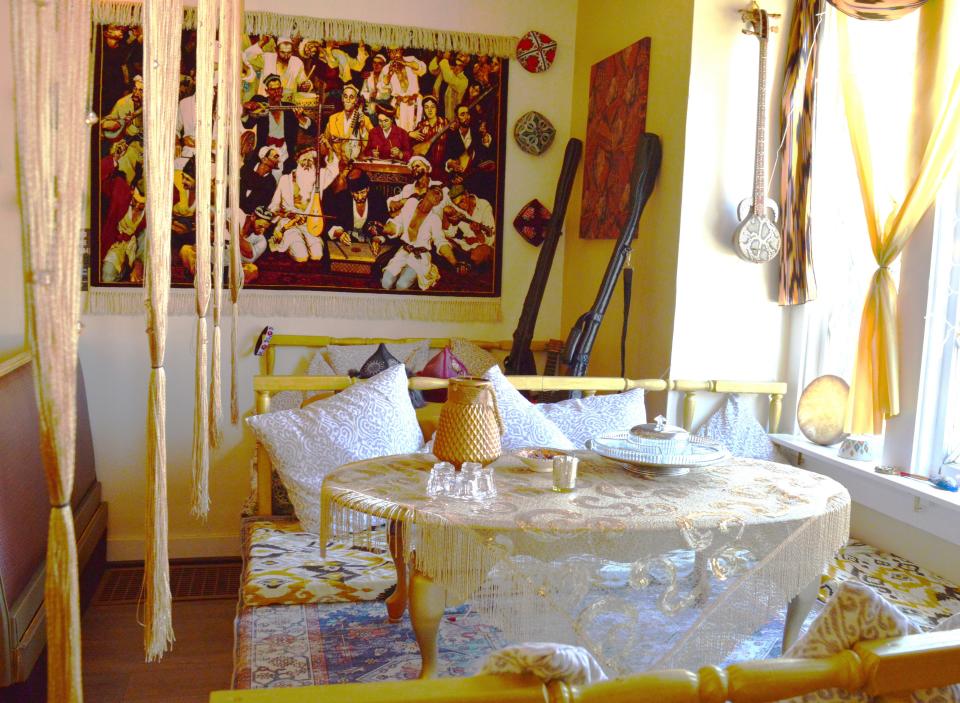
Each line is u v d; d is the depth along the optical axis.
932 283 3.11
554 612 2.12
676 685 1.13
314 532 3.24
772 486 2.46
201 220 2.13
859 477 3.34
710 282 3.76
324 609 2.68
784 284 3.74
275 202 4.71
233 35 2.85
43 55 1.06
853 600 1.27
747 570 2.22
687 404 3.76
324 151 4.75
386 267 4.87
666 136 3.83
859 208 3.62
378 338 4.88
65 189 1.11
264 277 4.73
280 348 4.80
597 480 2.44
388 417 3.34
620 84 4.30
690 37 3.65
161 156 1.52
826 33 3.65
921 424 3.17
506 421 3.33
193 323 4.65
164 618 1.49
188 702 3.04
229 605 4.00
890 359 3.20
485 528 2.04
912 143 3.11
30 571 3.09
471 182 4.92
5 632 2.67
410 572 2.17
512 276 5.02
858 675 1.19
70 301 1.12
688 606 2.17
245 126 4.65
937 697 1.29
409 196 4.86
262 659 2.33
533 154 4.96
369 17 4.73
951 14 2.99
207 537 4.73
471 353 4.83
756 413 3.90
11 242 4.01
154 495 1.47
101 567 4.38
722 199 3.73
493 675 1.13
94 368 4.56
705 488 2.41
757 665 1.17
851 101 3.29
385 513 2.12
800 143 3.66
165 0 1.55
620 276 4.21
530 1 4.91
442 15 4.81
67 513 1.12
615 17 4.41
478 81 4.88
